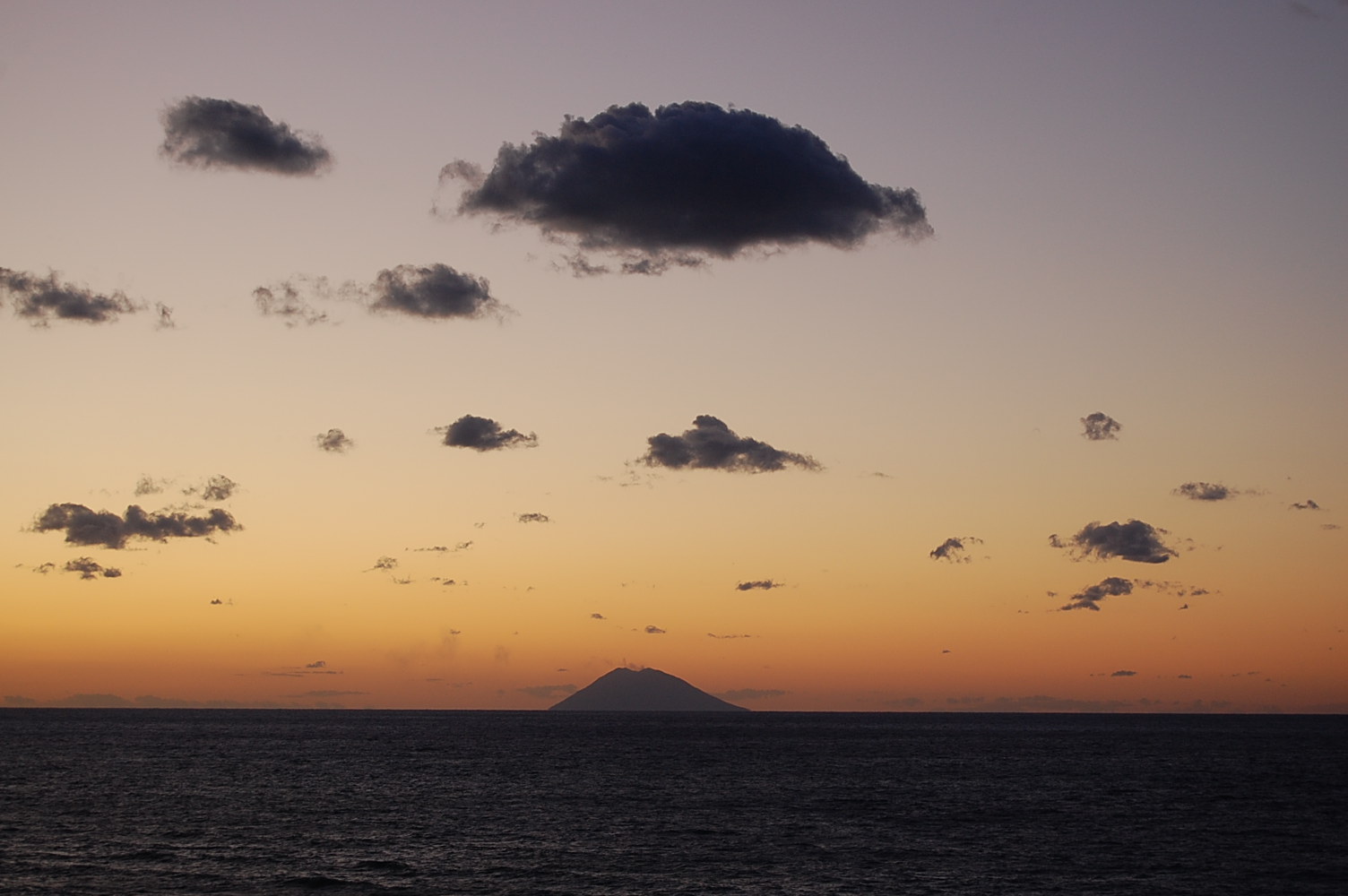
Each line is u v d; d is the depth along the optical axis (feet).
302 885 186.50
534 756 530.27
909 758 524.93
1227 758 529.04
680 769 443.73
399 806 298.97
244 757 501.97
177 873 194.80
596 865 208.44
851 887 190.39
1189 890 189.88
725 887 189.47
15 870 194.29
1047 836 247.29
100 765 434.30
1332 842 239.50
